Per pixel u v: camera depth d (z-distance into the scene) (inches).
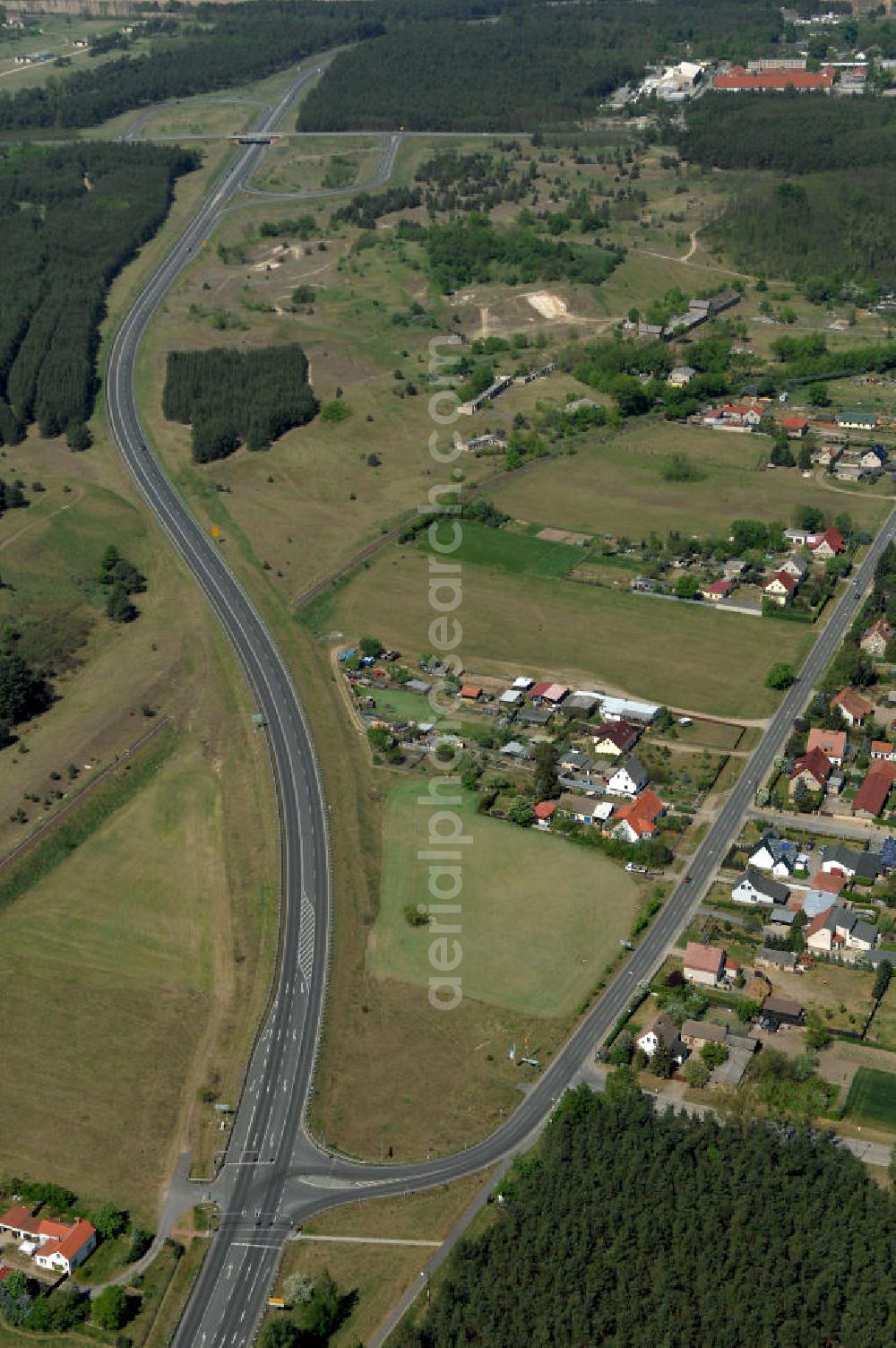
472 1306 7623.0
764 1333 7480.3
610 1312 7623.0
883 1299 7524.6
